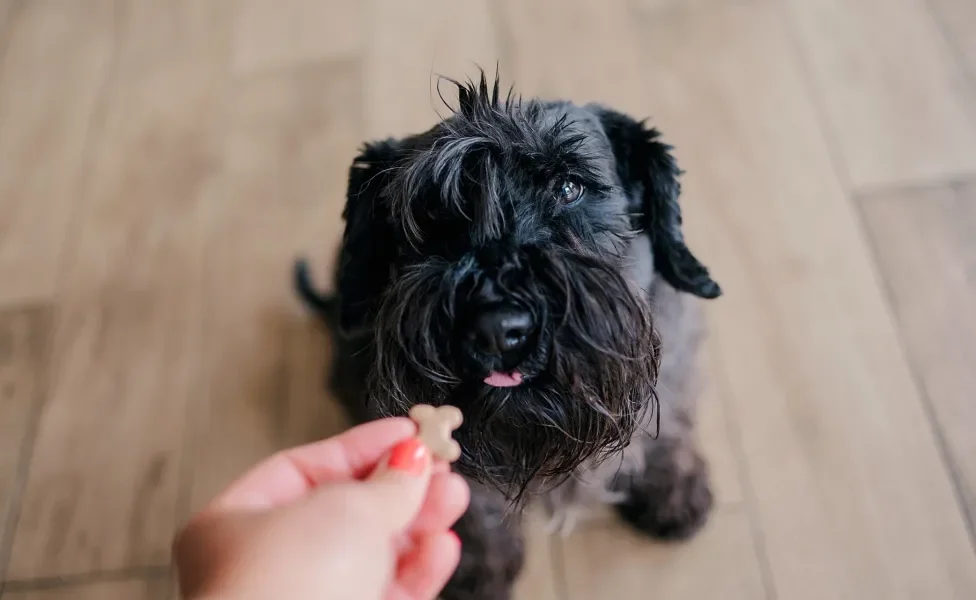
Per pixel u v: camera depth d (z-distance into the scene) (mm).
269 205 743
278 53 833
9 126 825
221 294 704
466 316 425
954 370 619
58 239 748
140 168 780
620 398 450
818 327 642
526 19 815
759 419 619
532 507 577
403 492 360
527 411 451
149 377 676
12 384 683
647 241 521
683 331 556
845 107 727
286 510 345
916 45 752
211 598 323
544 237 451
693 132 729
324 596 331
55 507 637
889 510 586
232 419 657
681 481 581
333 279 605
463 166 440
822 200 687
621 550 594
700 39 782
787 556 582
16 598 609
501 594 578
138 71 844
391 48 816
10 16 911
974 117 708
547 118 472
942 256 657
